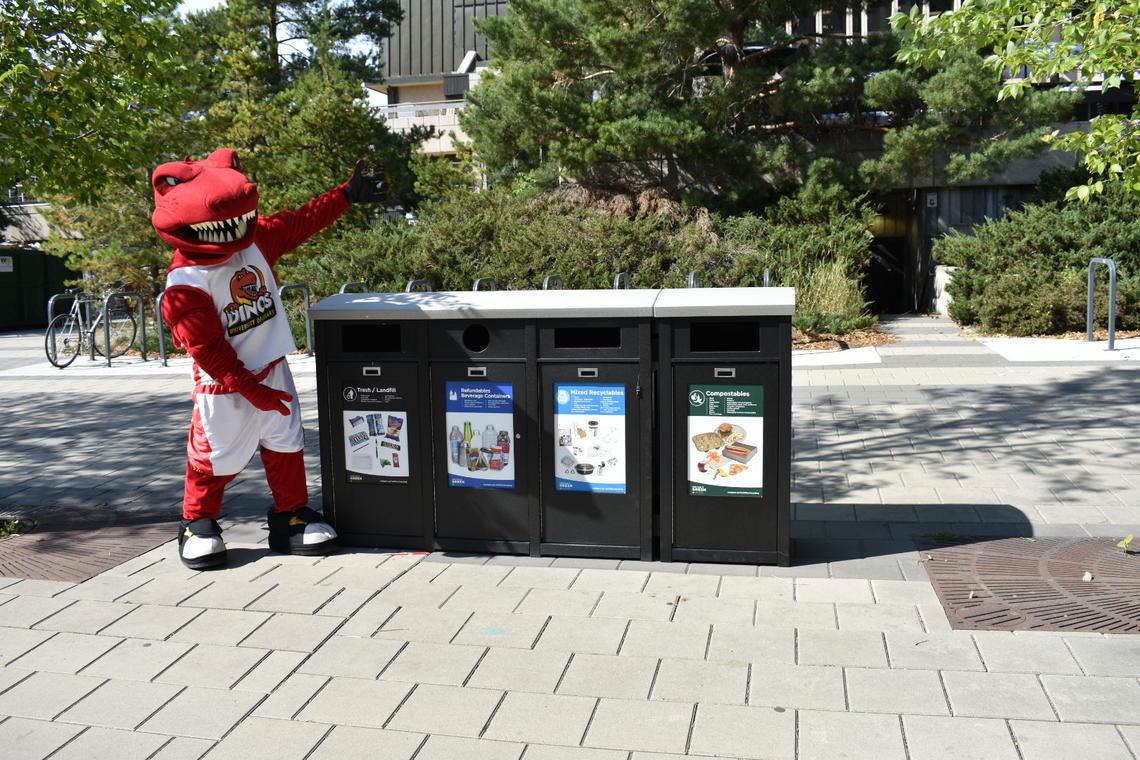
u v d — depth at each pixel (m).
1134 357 10.80
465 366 5.43
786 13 17.62
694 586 4.95
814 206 16.28
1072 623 4.32
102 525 6.39
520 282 15.20
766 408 5.08
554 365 5.30
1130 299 12.84
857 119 17.94
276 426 5.51
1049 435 7.78
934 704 3.67
